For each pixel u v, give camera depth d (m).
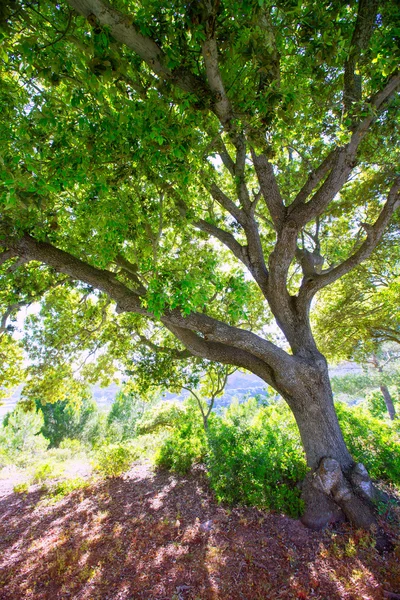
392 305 9.52
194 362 10.13
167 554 4.32
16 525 5.81
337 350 11.59
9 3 2.31
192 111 3.41
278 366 5.27
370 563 3.83
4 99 3.07
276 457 5.56
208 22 2.48
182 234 7.52
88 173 3.49
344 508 4.63
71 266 5.14
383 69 2.96
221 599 3.44
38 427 22.77
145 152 3.55
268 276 5.78
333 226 9.70
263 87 3.26
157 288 4.06
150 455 9.69
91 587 3.81
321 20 2.96
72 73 2.96
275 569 3.87
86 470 9.09
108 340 9.76
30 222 4.75
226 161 6.12
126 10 2.75
